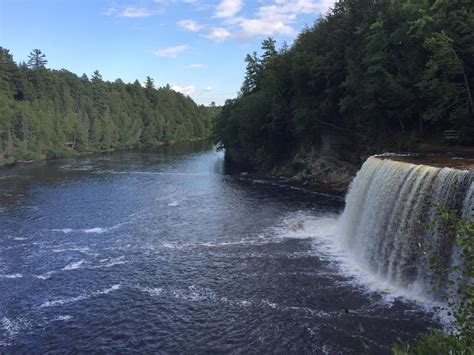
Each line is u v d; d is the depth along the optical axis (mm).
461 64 36281
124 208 49500
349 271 28422
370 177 31953
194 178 71438
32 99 137250
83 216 46125
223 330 21906
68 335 22062
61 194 59375
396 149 45625
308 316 22656
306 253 32062
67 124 133125
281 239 35625
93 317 23766
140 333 22016
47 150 115938
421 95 41344
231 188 59969
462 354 9391
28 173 84375
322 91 60812
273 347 20234
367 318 22016
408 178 26234
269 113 70750
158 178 72875
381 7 50125
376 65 44250
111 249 34938
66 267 31203
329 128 59469
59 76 159500
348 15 57062
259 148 76250
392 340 19984
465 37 35781
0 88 127250
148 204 51344
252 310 23688
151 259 32250
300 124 60188
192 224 41469
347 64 52875
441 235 22938
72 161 108250
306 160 63188
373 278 27188
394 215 26750
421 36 39500
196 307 24391
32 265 31750
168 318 23344
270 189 57969
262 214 44094
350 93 53625
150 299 25641
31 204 52812
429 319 21438
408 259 24969
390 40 44281
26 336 22047
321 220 40812
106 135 146125
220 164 92562
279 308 23703
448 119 39594
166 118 192375
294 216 42844
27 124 111938
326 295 24875
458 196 22562
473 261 10141
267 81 76938
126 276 29203
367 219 30391
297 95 65062
